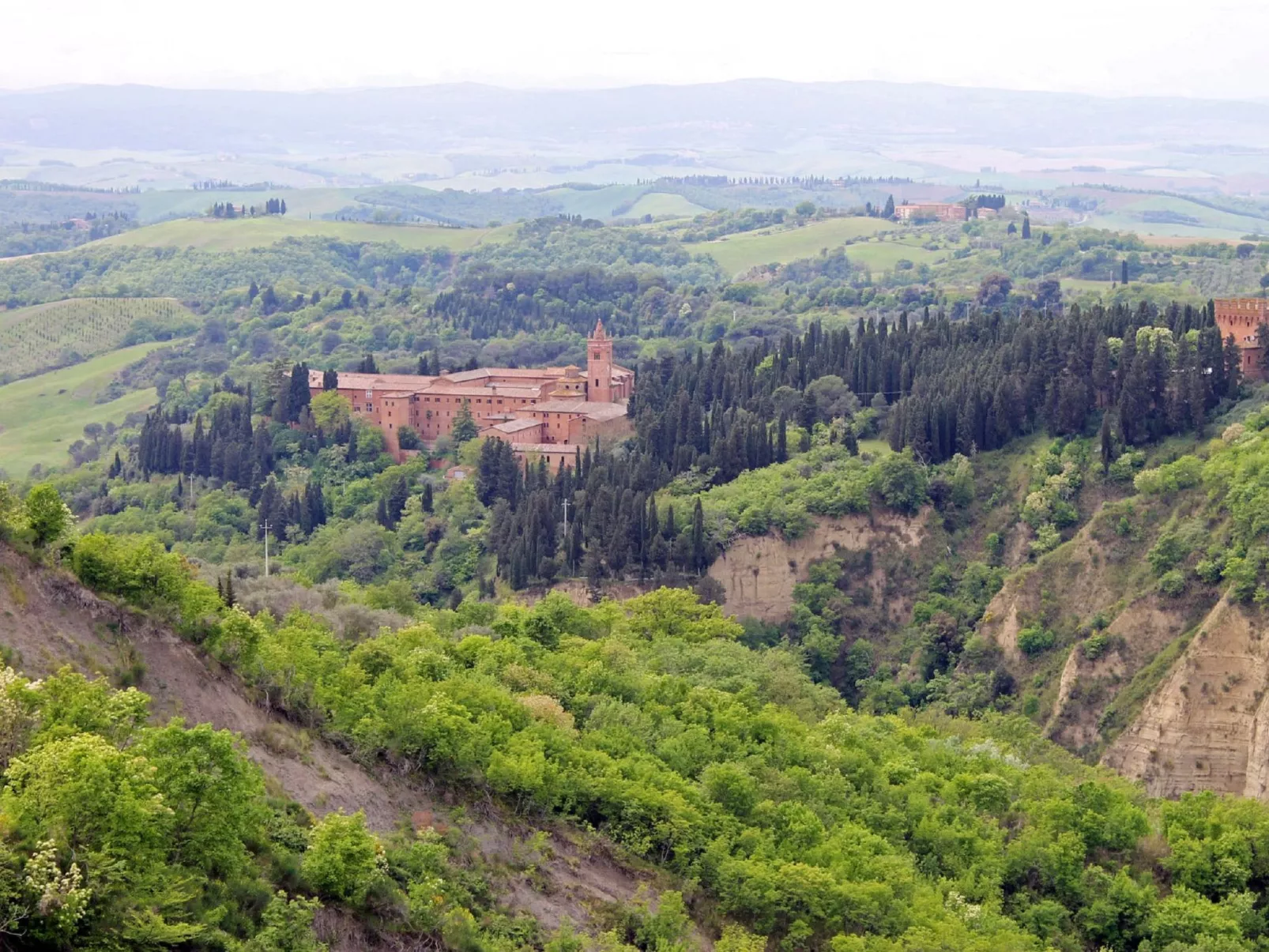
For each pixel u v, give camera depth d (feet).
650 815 499.51
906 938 466.29
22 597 412.57
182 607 453.17
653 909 466.70
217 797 355.97
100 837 323.98
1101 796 606.96
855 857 510.17
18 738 349.41
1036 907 533.14
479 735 490.49
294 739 450.30
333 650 549.95
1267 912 554.05
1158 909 539.29
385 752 469.98
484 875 444.96
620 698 616.80
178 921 333.83
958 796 594.24
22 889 304.50
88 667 411.13
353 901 386.52
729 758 572.51
